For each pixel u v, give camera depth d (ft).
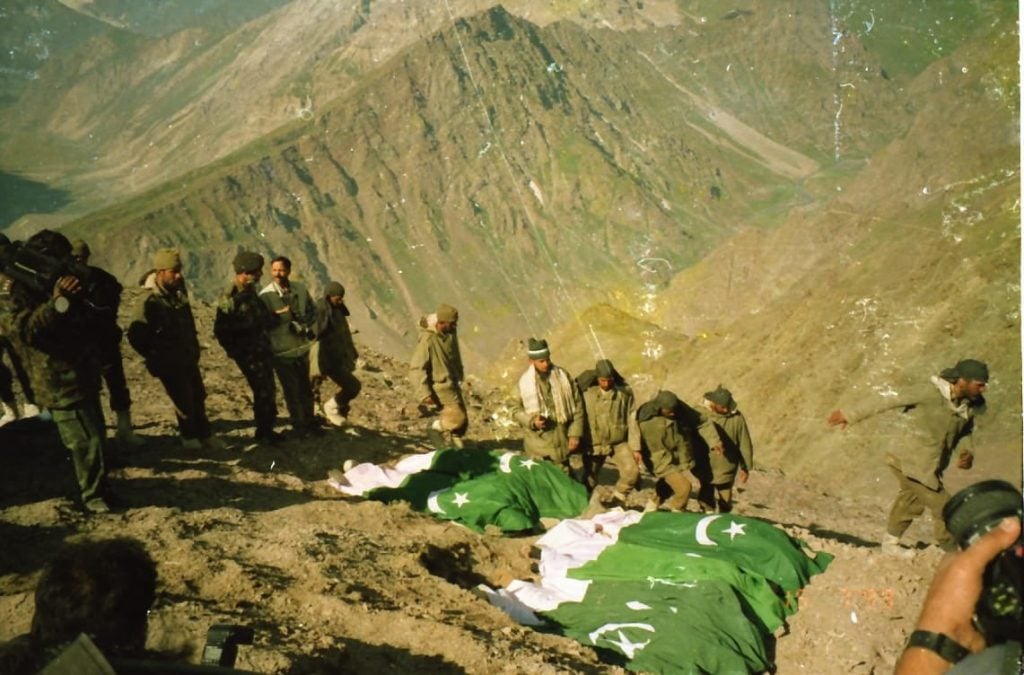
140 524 24.49
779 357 153.58
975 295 128.36
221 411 41.14
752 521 28.22
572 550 28.09
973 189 191.93
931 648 7.35
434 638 19.97
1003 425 83.15
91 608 8.49
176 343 31.24
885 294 151.74
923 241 168.76
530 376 32.83
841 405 125.29
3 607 19.40
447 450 33.09
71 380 24.57
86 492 25.22
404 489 31.14
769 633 24.84
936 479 27.73
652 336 197.26
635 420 32.81
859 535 43.88
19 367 33.12
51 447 31.50
